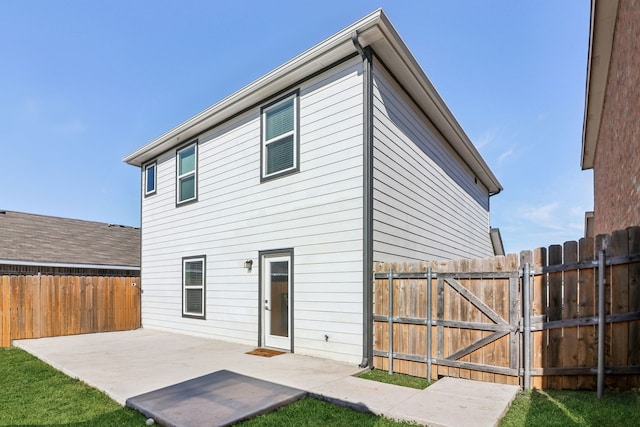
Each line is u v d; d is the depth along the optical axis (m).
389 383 4.76
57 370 5.82
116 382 4.84
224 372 5.23
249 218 7.62
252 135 7.75
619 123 5.71
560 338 4.24
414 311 5.25
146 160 11.28
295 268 6.59
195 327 8.88
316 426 3.41
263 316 7.18
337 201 6.05
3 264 11.78
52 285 9.38
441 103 7.75
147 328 10.59
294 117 6.86
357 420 3.54
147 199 11.12
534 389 4.29
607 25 5.64
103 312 10.16
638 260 3.91
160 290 10.24
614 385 3.97
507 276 4.56
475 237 12.11
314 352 6.18
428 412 3.56
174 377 5.05
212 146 8.80
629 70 4.82
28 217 15.59
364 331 5.54
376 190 5.89
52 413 3.88
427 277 5.17
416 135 7.64
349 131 5.99
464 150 10.34
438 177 8.85
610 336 3.99
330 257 6.07
